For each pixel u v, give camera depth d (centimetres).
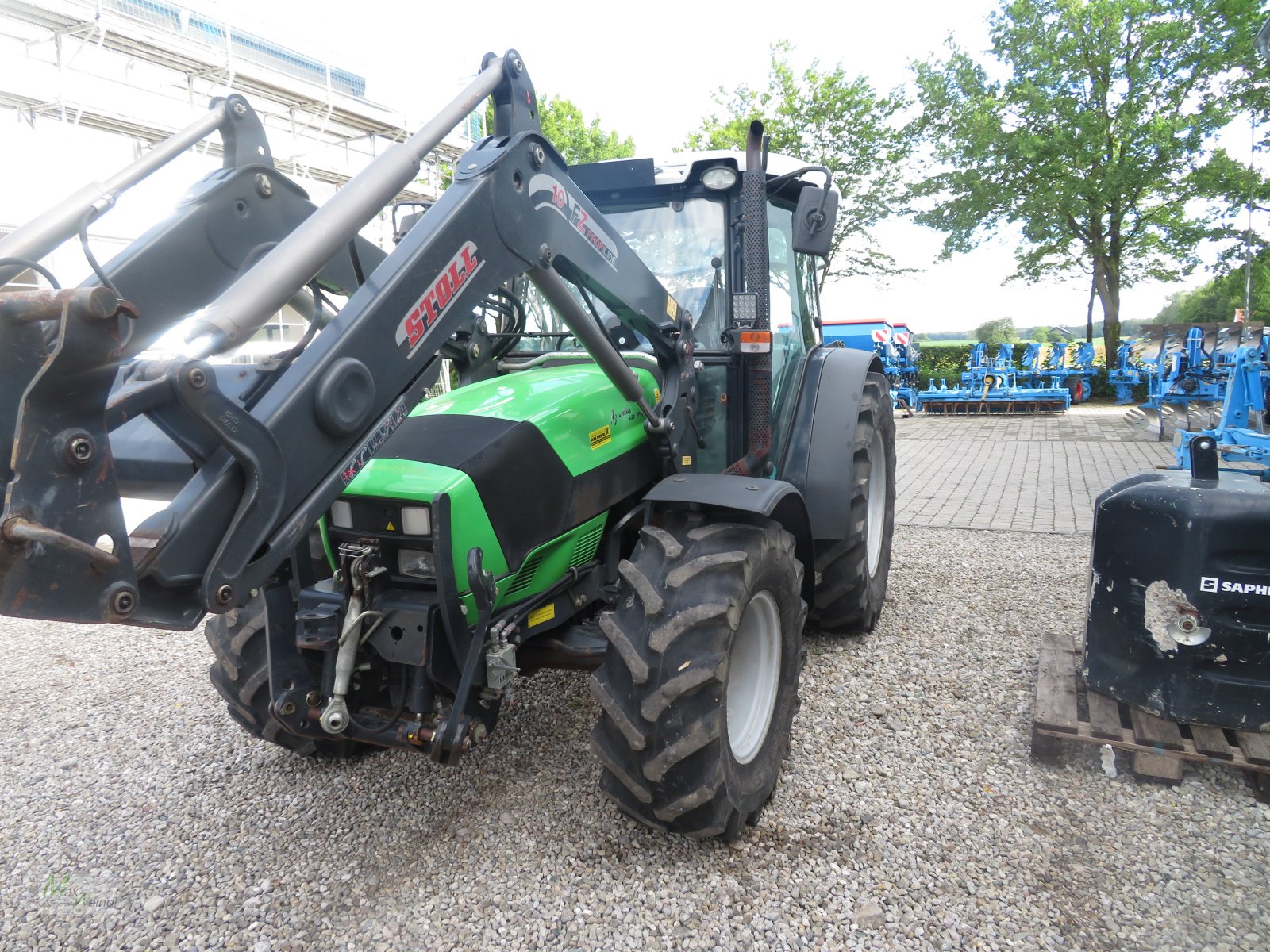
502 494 241
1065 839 254
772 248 370
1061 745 308
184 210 219
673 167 334
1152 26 1909
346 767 314
